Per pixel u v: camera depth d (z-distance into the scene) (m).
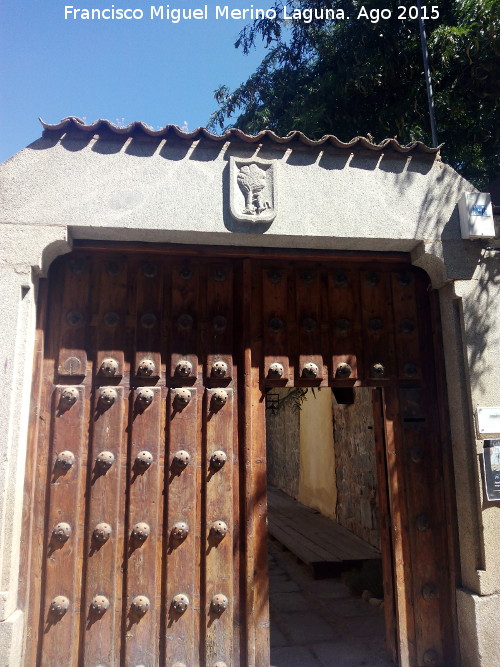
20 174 3.64
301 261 4.20
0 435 3.31
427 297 4.32
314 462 9.86
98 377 3.78
